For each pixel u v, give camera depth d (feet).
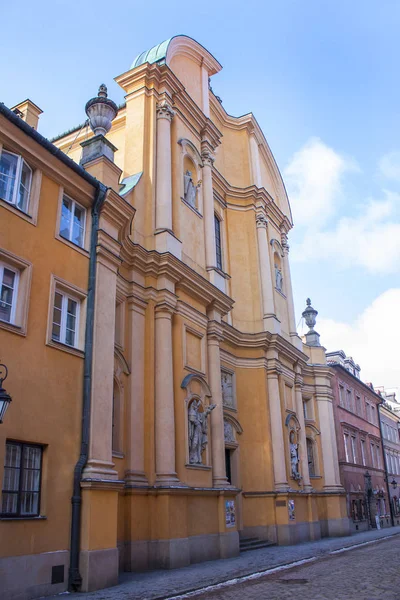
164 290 58.34
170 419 54.39
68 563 37.37
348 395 133.18
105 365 44.21
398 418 185.37
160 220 62.44
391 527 135.74
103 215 47.78
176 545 50.19
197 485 57.57
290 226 108.37
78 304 44.27
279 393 84.43
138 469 51.21
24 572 34.04
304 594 34.76
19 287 38.68
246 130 98.58
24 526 34.78
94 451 40.98
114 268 47.73
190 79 80.79
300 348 99.55
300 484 86.28
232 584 40.63
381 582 38.93
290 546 74.08
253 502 77.25
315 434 101.76
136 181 61.93
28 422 36.68
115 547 40.40
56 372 39.88
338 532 96.02
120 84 69.92
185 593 36.76
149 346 56.44
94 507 39.14
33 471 36.86
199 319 64.95
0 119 38.40
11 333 36.73
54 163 42.86
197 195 73.26
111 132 75.20
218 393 65.05
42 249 40.86
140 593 36.19
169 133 67.51
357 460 128.06
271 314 87.35
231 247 90.07
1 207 37.99
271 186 107.45
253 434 80.64
